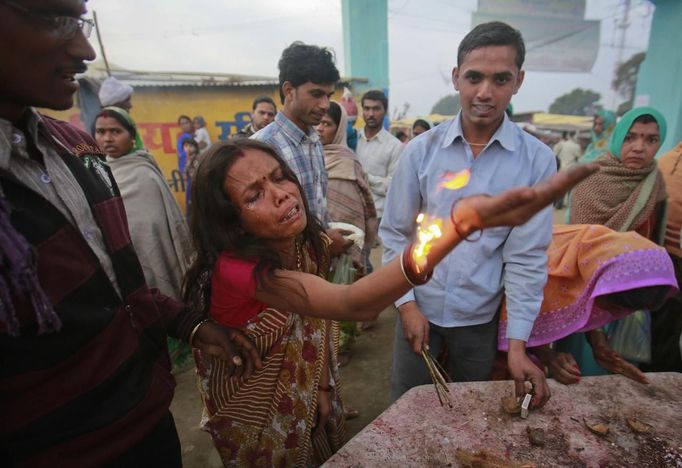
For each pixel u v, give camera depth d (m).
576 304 1.47
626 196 2.00
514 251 1.40
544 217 1.34
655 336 2.02
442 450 1.08
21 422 0.74
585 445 1.10
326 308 0.81
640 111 1.93
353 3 8.28
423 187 1.50
